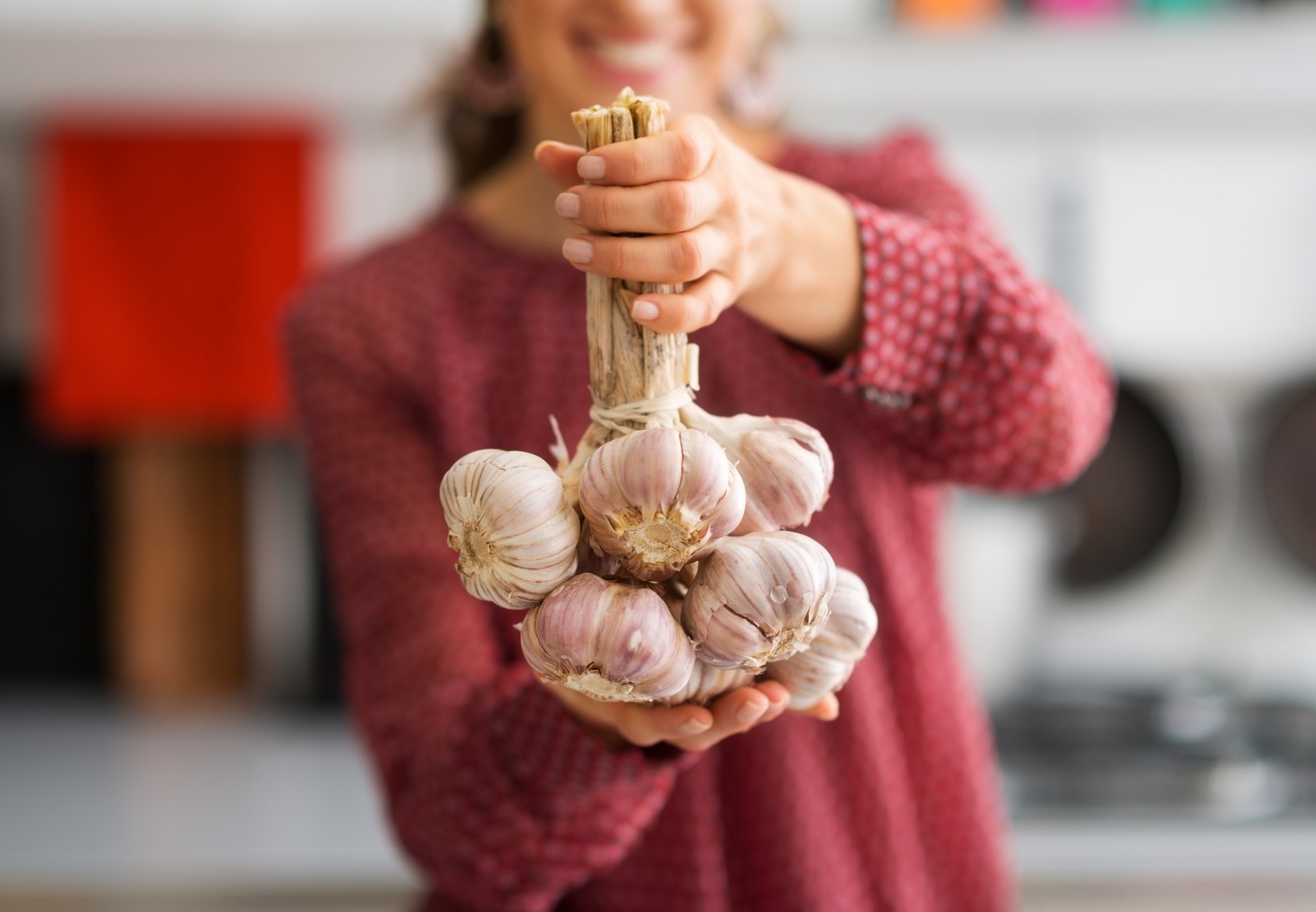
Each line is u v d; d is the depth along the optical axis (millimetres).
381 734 938
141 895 1655
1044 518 2361
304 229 2148
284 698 2383
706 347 1017
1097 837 1688
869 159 1067
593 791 792
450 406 1030
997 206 2137
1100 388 935
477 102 1191
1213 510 2369
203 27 2104
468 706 863
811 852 994
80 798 1887
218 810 1836
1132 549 2379
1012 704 2160
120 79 1960
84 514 2451
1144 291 2146
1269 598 2375
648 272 667
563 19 933
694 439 642
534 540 648
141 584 2410
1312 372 2301
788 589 650
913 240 796
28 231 2234
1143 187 2129
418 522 1000
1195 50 1913
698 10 947
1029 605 2176
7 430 2422
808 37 1909
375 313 1047
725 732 687
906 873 1023
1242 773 1831
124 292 2166
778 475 675
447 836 850
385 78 1961
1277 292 2139
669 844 986
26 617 2463
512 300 1048
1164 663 2398
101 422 2342
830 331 797
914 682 1031
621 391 686
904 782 1031
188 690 2430
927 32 1914
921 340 812
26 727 2275
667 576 663
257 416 2207
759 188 716
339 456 1030
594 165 662
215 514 2412
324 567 2312
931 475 906
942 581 1067
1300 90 1940
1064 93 1959
